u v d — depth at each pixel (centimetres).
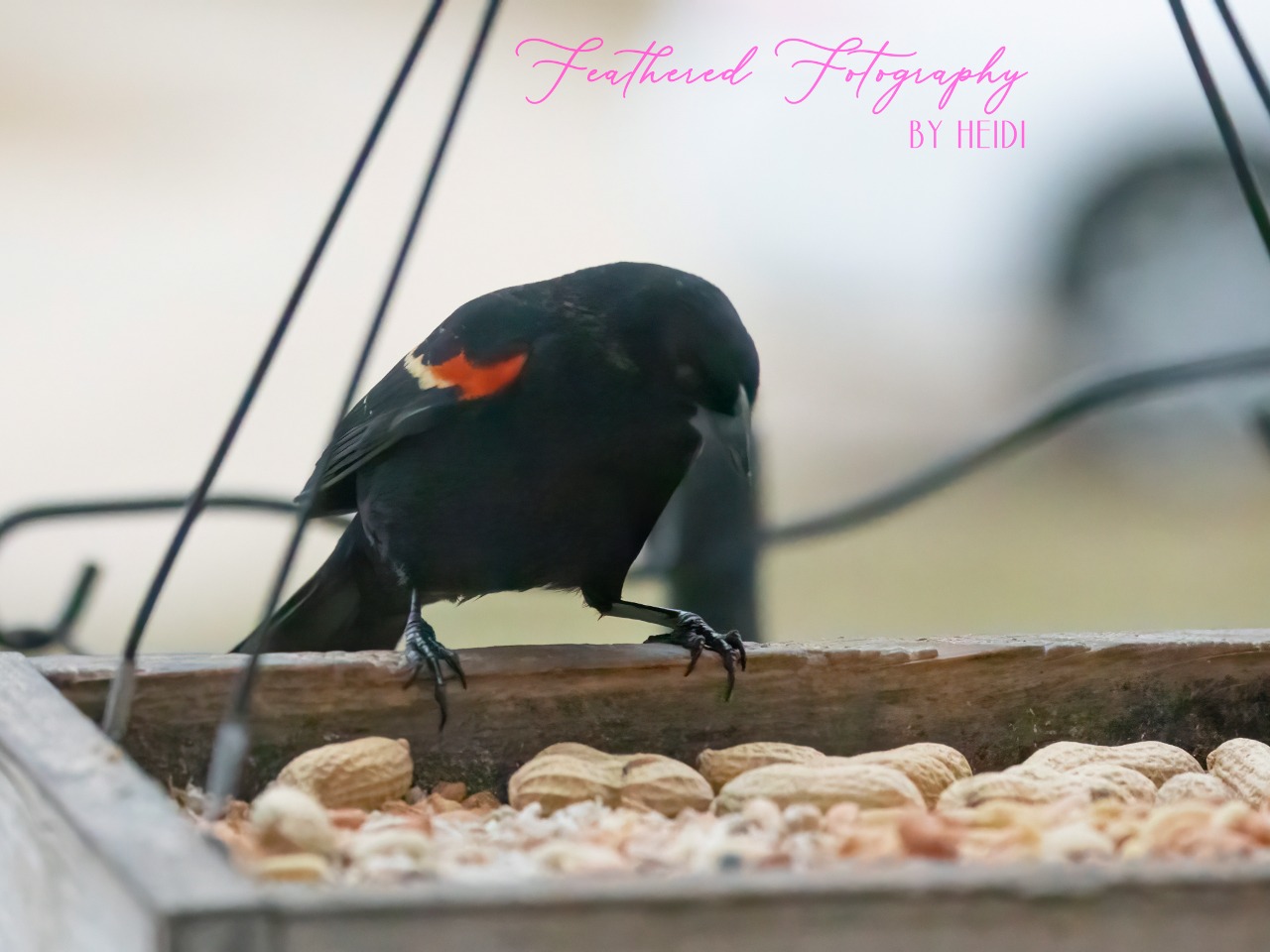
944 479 364
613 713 348
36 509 361
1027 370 820
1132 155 784
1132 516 757
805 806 341
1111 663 350
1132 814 340
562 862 336
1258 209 342
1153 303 784
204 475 340
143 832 333
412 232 339
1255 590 627
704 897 331
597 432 352
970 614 591
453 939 331
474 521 352
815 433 790
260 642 338
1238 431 745
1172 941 332
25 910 337
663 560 362
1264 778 346
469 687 347
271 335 339
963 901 331
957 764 346
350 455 353
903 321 836
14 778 338
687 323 352
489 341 351
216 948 330
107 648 543
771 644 350
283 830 336
